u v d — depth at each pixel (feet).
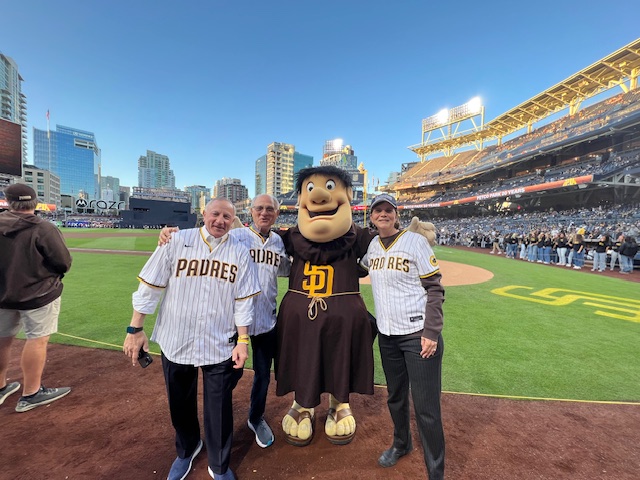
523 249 58.49
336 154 232.94
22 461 7.80
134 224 186.39
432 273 7.22
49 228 9.55
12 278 9.14
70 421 9.39
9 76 338.95
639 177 76.18
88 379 11.89
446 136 194.59
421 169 199.82
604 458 8.21
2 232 8.91
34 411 9.84
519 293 27.37
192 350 6.97
